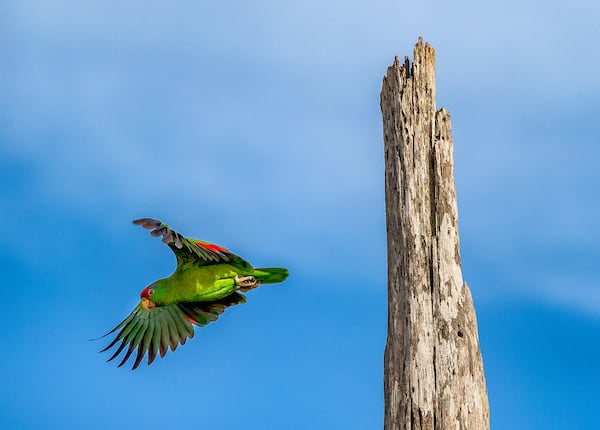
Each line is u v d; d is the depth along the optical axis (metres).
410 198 11.23
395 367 10.88
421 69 11.62
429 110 11.52
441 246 11.08
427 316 10.87
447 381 10.63
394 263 11.23
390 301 11.21
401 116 11.48
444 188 11.27
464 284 11.06
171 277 14.10
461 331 10.81
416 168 11.30
